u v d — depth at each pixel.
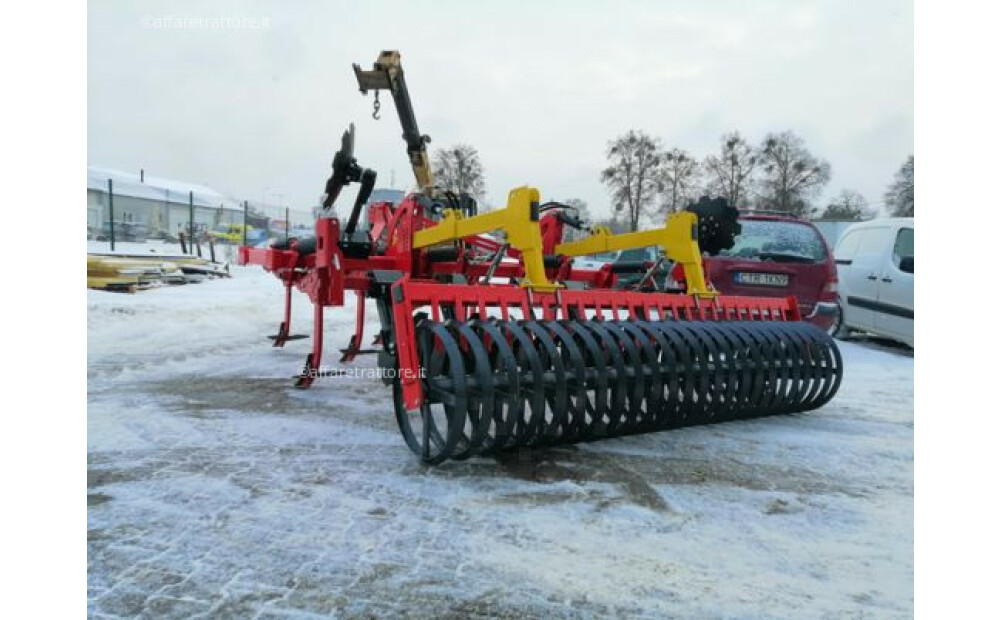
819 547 2.57
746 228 7.88
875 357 7.85
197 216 51.62
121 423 4.16
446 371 3.49
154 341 7.64
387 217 6.42
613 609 2.08
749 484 3.26
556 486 3.15
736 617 2.06
